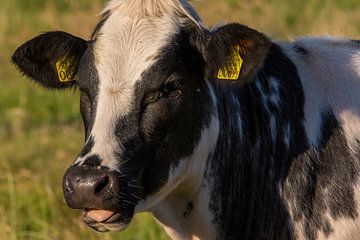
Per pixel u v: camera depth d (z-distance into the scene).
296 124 10.57
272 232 10.55
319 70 10.80
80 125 20.61
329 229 10.39
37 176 16.94
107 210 9.34
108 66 9.79
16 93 24.12
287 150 10.52
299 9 27.56
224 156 10.48
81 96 10.02
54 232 14.45
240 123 10.54
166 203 10.59
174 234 10.80
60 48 10.25
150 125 9.70
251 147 10.59
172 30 9.98
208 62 9.93
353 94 10.73
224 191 10.56
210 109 10.20
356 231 10.43
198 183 10.36
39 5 34.72
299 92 10.66
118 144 9.52
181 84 9.85
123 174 9.40
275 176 10.53
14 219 15.07
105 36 9.98
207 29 10.23
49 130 20.70
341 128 10.56
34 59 10.41
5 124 22.05
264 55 9.62
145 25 9.98
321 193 10.41
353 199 10.40
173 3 10.12
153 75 9.76
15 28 30.89
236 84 9.82
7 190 16.55
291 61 10.81
